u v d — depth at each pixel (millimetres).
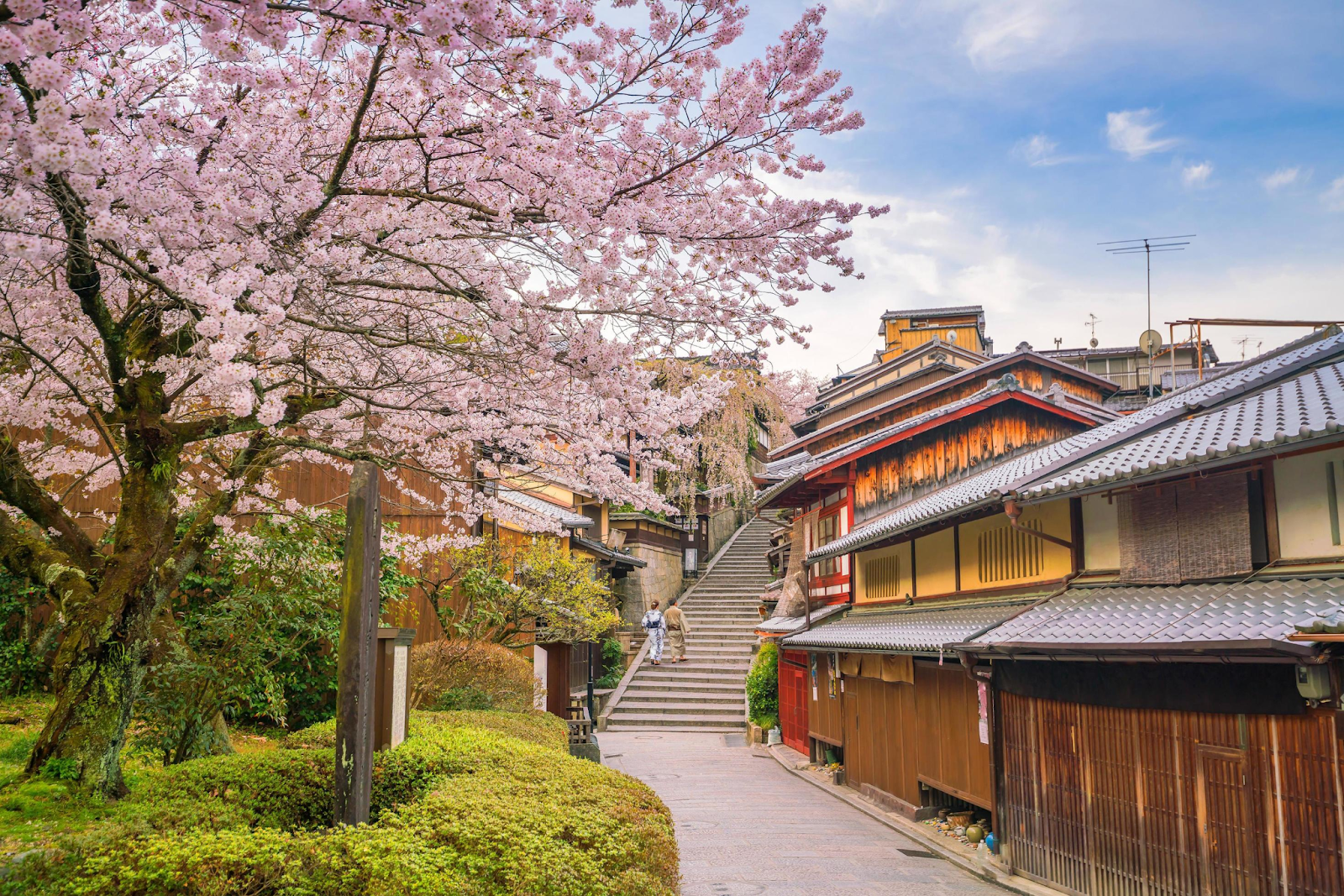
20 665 9688
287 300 5297
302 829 5145
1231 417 7844
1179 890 6863
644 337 6516
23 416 7043
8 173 3975
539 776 6484
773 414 31859
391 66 5277
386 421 8258
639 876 4953
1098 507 9086
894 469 17109
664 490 29938
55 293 6125
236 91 5176
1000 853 9312
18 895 3891
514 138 5141
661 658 26547
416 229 5609
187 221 4555
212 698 7133
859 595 17109
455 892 4250
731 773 16109
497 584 14594
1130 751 7473
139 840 4391
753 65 5336
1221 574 7234
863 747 14195
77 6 3078
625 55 5164
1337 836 5613
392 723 6926
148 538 6086
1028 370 21234
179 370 6297
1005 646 7980
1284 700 6039
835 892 7668
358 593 5355
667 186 5785
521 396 6879
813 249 6125
